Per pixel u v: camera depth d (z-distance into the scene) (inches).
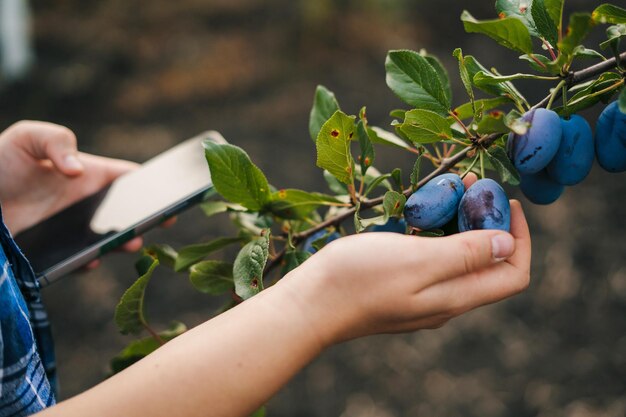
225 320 23.2
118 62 121.6
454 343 72.1
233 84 115.3
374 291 23.0
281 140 103.3
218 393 22.5
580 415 64.0
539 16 25.0
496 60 113.4
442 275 23.1
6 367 24.2
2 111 111.9
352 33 122.1
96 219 35.9
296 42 121.6
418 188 25.2
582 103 25.0
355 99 110.0
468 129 25.2
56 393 30.6
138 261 29.5
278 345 22.7
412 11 128.3
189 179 35.6
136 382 22.5
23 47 117.7
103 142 105.5
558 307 73.9
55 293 79.7
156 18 130.7
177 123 108.7
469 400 66.7
